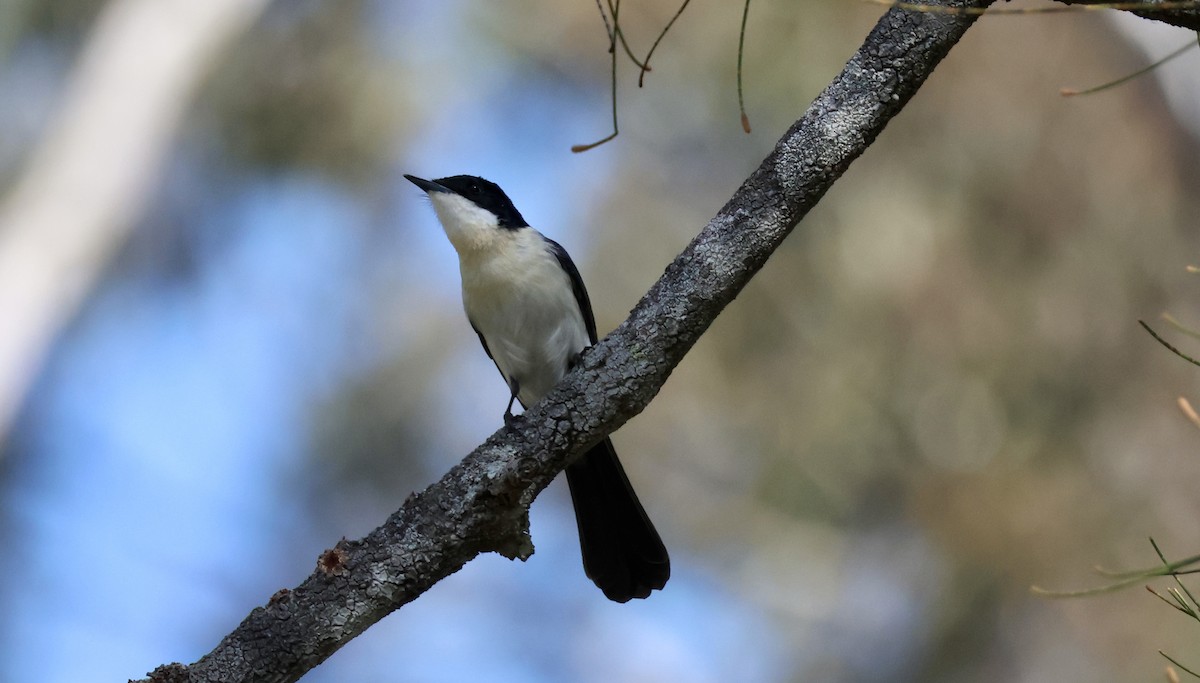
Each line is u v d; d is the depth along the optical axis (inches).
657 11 462.3
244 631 212.1
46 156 546.6
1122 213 422.3
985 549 387.9
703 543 445.4
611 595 306.0
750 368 423.2
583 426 217.5
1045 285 409.4
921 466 400.5
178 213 564.1
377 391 542.0
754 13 444.8
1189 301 409.7
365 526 546.9
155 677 208.4
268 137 540.7
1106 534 381.1
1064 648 380.2
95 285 547.8
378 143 527.2
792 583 437.4
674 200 464.8
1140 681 363.6
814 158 215.3
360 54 529.0
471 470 219.1
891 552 419.8
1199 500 379.6
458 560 219.1
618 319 448.8
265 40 549.0
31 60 584.7
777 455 422.3
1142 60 444.8
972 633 395.5
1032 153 423.5
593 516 313.4
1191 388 391.9
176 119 550.3
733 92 446.6
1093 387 396.8
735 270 215.8
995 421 395.9
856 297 409.4
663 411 436.1
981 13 213.9
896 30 216.4
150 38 550.9
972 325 402.6
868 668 425.7
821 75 435.8
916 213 412.8
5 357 517.7
